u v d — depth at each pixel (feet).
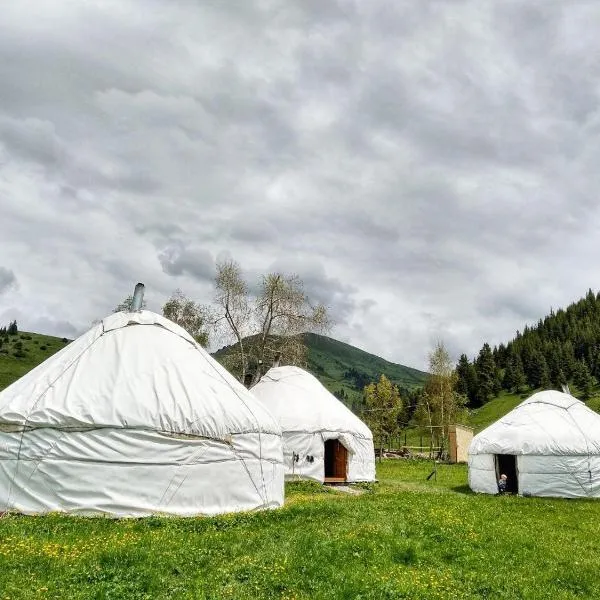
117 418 47.32
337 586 28.53
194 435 49.83
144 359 53.57
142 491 46.80
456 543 40.93
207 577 28.71
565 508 69.21
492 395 405.59
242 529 41.14
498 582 32.55
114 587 26.27
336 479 90.53
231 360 156.76
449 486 97.45
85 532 38.19
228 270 159.84
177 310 175.83
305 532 39.65
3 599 24.12
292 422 88.99
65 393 48.57
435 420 226.79
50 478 45.52
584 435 83.71
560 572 36.06
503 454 85.97
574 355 449.89
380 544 37.73
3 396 50.49
